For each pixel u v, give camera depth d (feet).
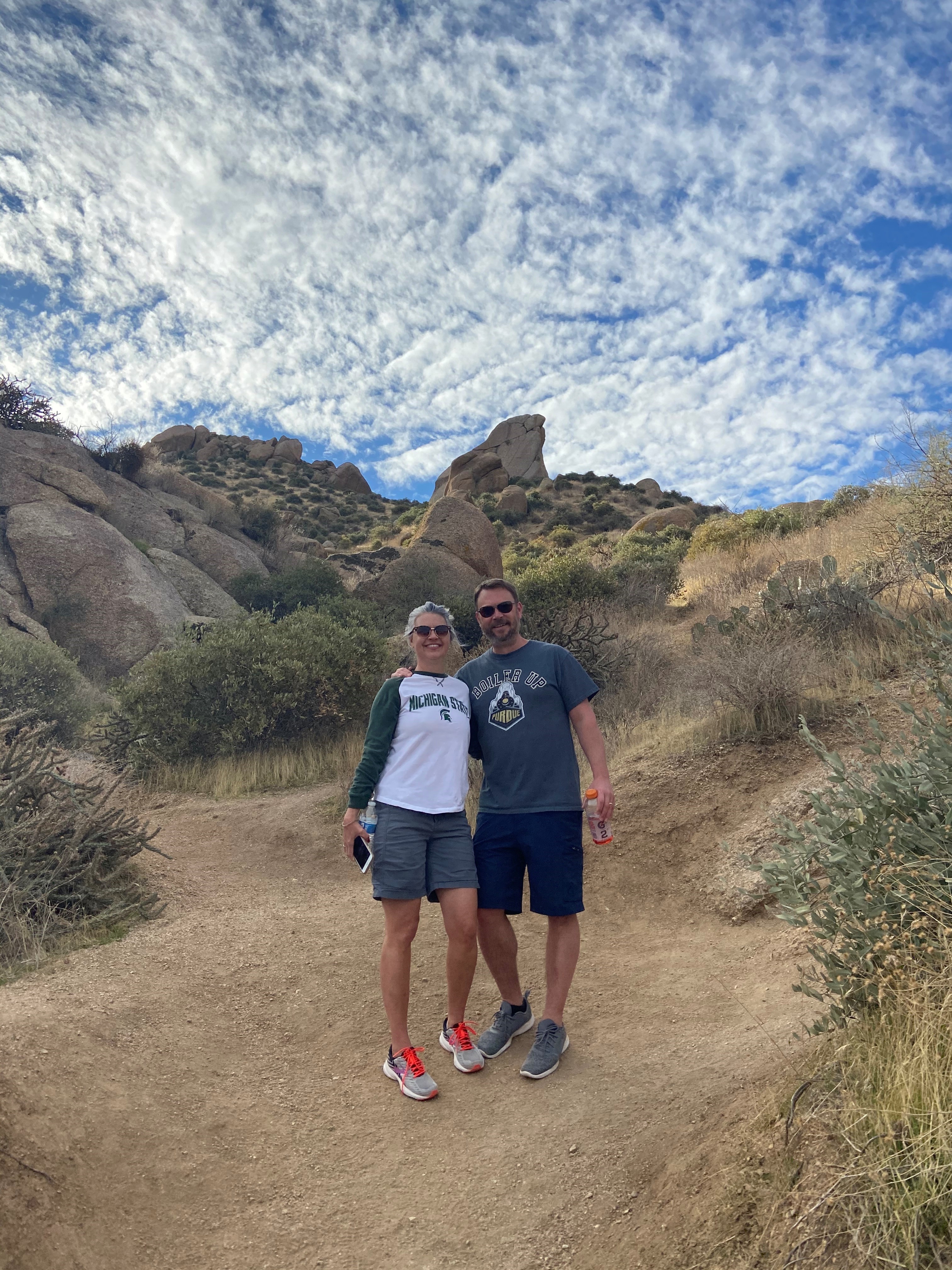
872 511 33.50
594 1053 11.00
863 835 8.61
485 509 162.91
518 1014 11.35
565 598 47.67
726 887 16.40
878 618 24.49
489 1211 7.96
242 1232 7.72
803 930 13.61
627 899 17.38
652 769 21.02
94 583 59.52
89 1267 6.95
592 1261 6.90
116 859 17.08
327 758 31.37
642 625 43.37
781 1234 5.73
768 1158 6.56
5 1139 7.70
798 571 34.17
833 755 9.96
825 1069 7.06
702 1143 7.62
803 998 11.19
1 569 57.72
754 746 20.44
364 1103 10.02
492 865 10.94
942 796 8.57
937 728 9.12
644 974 13.83
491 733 11.18
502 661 11.54
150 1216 7.68
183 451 206.49
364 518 169.68
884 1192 5.37
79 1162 7.95
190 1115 9.30
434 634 11.32
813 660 22.88
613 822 19.56
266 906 17.95
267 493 176.24
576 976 14.03
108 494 76.18
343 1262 7.41
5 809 15.79
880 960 7.70
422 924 16.31
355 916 16.94
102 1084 9.24
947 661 12.63
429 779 10.61
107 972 12.79
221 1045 11.18
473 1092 10.16
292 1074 10.71
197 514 83.41
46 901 14.89
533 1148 8.86
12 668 36.65
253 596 71.67
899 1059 6.34
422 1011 12.67
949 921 7.48
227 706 31.94
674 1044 10.97
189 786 29.84
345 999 12.91
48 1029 9.95
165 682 32.12
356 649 34.86
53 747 17.57
